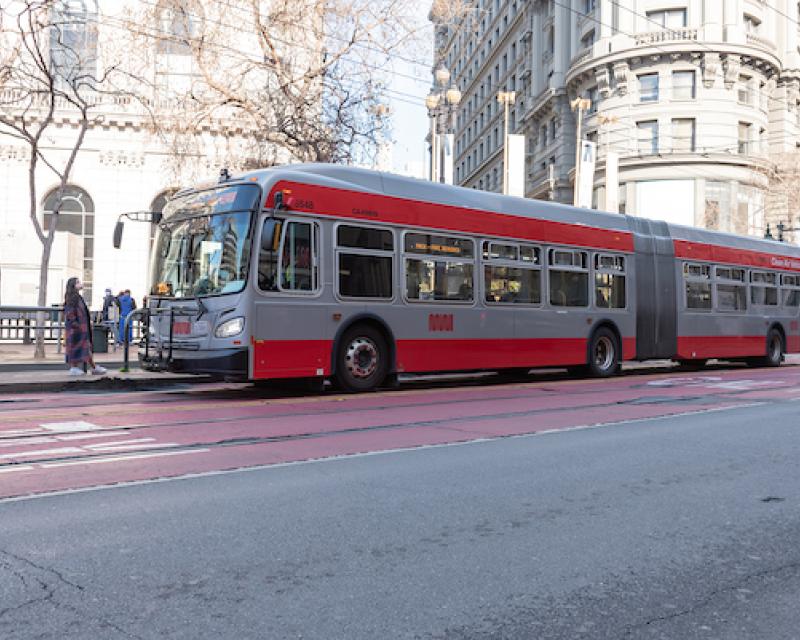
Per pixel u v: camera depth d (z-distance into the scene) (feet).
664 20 131.75
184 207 38.63
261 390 41.37
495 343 44.52
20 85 70.90
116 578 11.95
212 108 66.59
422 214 41.42
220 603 11.02
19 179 97.76
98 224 99.45
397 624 10.38
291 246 36.06
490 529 14.83
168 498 16.96
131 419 29.30
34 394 39.04
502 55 204.74
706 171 129.08
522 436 25.98
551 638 10.01
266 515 15.65
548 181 153.79
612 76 135.54
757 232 134.41
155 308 38.40
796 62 149.38
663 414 32.09
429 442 24.61
